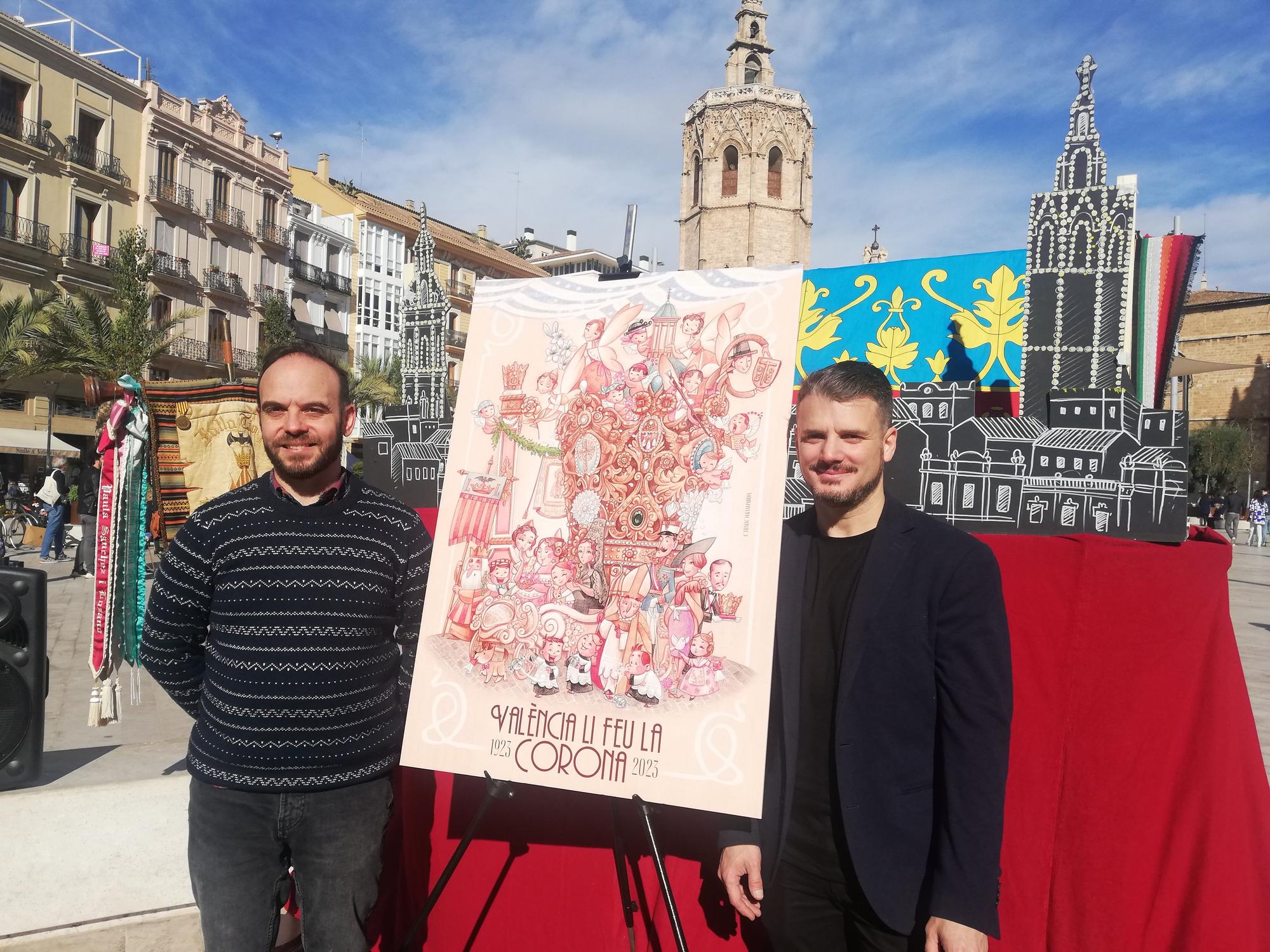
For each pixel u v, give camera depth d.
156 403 3.80
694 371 1.90
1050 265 2.71
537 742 1.81
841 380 1.73
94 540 10.68
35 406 25.02
